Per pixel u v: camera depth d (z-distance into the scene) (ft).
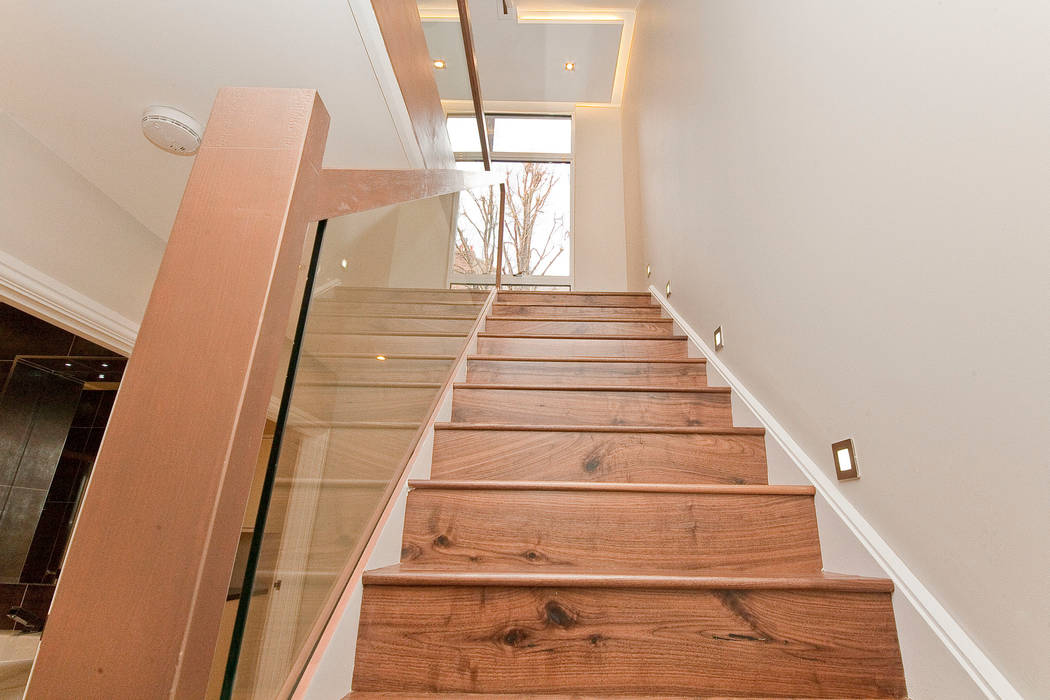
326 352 2.45
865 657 3.17
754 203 5.98
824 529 4.08
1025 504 2.53
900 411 3.44
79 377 11.17
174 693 1.32
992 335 2.75
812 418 4.55
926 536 3.17
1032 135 2.55
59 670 1.35
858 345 3.93
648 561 3.99
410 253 4.60
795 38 5.09
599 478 5.01
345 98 6.47
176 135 6.36
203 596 1.42
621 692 3.05
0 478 10.09
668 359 7.30
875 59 3.82
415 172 4.19
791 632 3.21
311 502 2.34
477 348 8.36
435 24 8.61
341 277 2.64
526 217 19.29
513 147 20.20
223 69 5.91
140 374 1.60
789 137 5.15
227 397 1.57
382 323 3.56
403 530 4.01
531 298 12.14
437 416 5.59
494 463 5.03
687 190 9.06
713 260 7.47
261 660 1.89
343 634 2.82
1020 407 2.57
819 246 4.52
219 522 1.48
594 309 10.91
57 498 10.75
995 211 2.75
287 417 2.02
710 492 4.19
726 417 6.17
